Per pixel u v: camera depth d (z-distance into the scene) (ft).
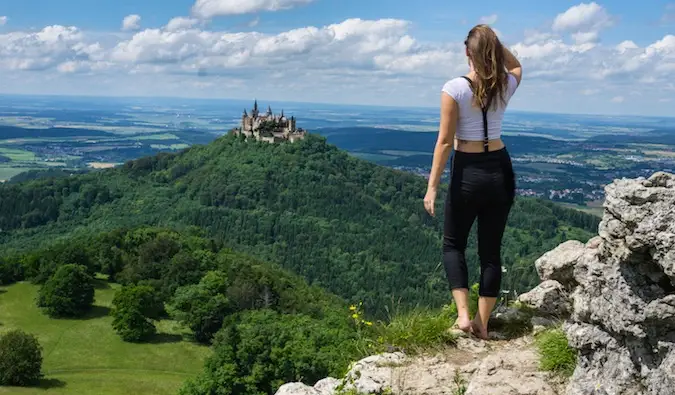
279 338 126.72
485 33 20.12
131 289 227.40
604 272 16.44
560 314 23.39
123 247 314.35
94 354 211.41
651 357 15.03
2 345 180.34
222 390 125.59
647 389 14.87
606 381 16.02
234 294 240.94
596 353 16.70
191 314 224.33
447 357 21.25
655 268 15.25
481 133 20.42
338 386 20.84
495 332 23.26
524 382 18.07
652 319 14.73
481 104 20.11
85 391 178.60
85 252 293.64
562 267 20.93
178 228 409.28
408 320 23.66
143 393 180.96
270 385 122.52
